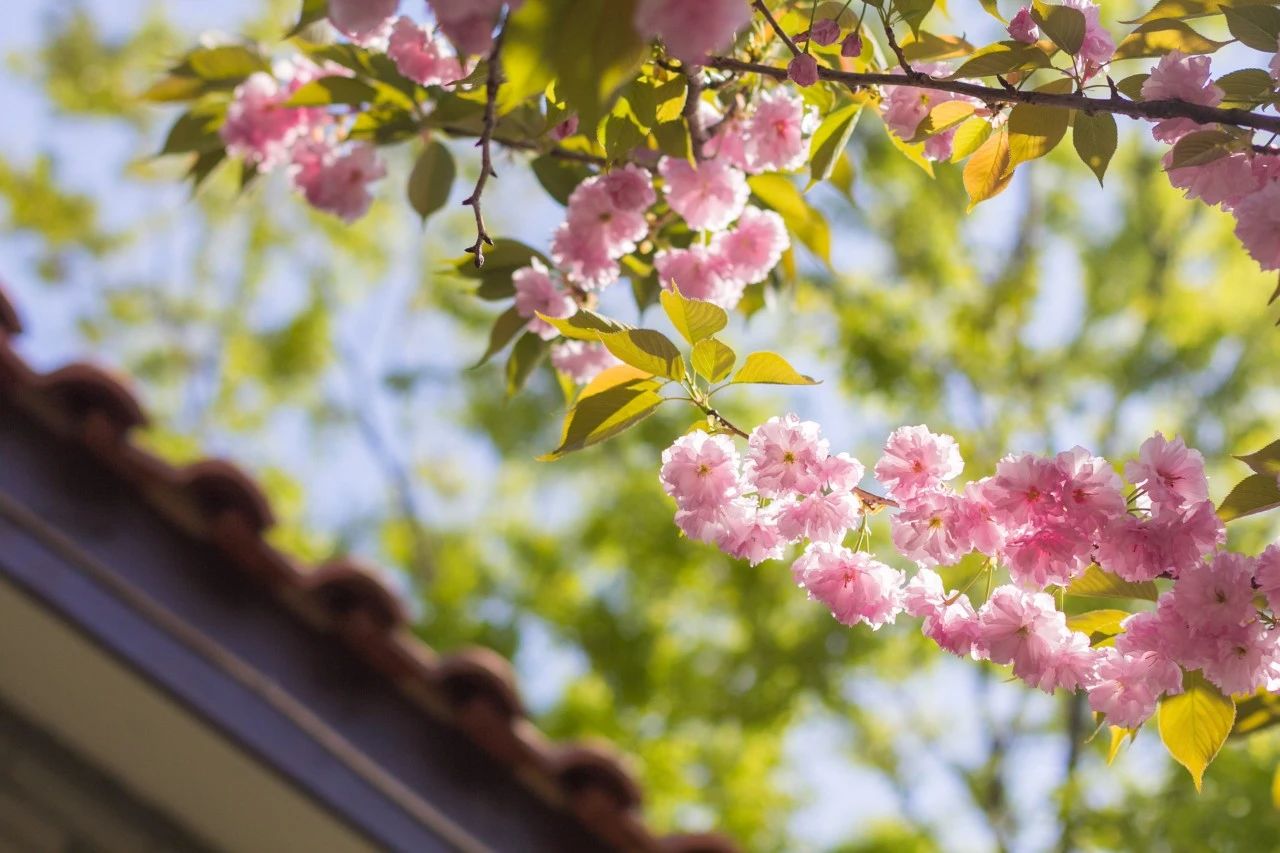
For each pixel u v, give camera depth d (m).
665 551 6.30
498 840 1.99
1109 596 1.50
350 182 1.82
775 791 6.31
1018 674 1.48
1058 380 6.27
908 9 1.53
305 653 2.06
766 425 1.49
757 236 1.71
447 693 2.10
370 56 1.77
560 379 1.77
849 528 1.50
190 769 2.01
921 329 6.16
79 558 1.93
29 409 2.09
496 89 1.36
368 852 2.00
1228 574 1.42
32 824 2.05
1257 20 1.49
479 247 1.39
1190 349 5.97
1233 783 5.15
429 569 7.30
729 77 1.67
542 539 6.94
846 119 1.68
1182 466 1.44
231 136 1.84
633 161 1.71
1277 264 1.47
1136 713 1.47
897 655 6.24
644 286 1.79
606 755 2.11
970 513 1.46
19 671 1.99
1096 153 1.53
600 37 1.18
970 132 1.56
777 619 6.30
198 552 2.08
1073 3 1.54
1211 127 1.49
